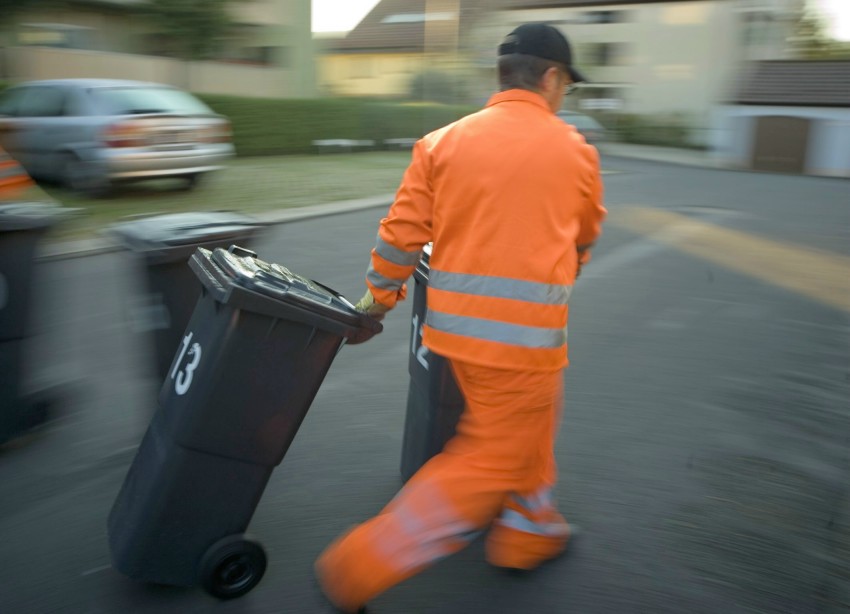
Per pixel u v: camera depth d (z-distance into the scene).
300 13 24.09
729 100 28.67
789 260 9.02
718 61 38.12
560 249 2.34
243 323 2.36
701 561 2.95
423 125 24.91
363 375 4.90
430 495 2.38
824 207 14.50
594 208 2.50
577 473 3.65
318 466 3.65
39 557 2.90
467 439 2.45
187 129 11.14
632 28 40.16
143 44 20.09
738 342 5.82
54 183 11.38
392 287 2.49
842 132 26.91
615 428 4.18
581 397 4.62
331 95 34.94
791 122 27.53
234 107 18.75
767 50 35.53
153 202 10.70
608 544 3.05
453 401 2.96
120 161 10.34
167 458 2.46
